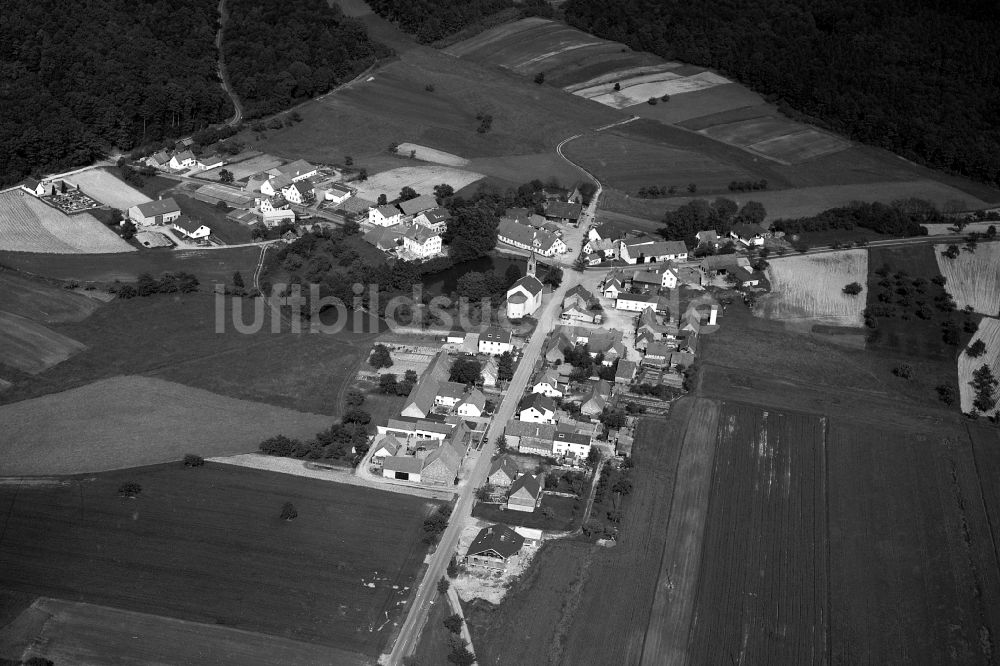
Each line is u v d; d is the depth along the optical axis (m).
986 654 180.00
